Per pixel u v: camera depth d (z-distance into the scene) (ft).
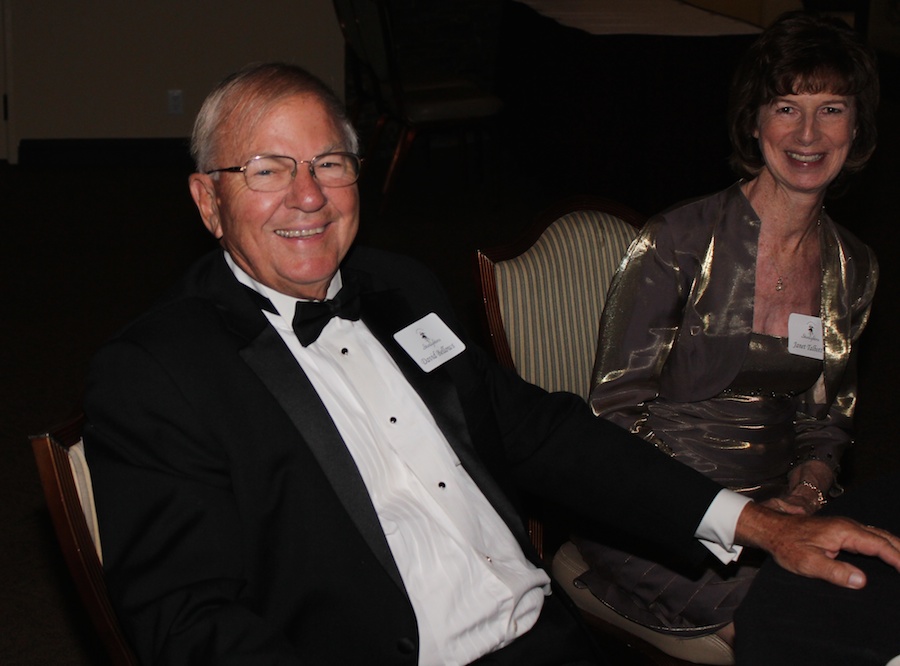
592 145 16.16
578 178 16.81
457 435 4.82
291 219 4.45
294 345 4.59
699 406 6.04
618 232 6.73
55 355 12.35
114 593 3.99
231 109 4.45
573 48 16.38
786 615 3.86
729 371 5.91
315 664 4.28
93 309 13.74
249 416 4.28
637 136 15.14
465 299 14.07
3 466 9.90
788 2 19.53
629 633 5.95
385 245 16.31
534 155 18.90
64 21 19.42
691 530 4.85
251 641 3.88
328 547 4.27
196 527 4.05
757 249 5.90
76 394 11.40
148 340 4.27
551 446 5.21
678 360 6.00
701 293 5.94
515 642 4.71
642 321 6.01
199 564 4.02
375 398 4.70
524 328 6.36
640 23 16.44
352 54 18.75
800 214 5.84
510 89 19.88
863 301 6.12
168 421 4.13
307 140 4.45
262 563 4.25
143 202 18.26
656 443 5.93
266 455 4.27
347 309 4.74
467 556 4.62
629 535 5.83
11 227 16.76
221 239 4.74
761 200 5.93
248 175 4.42
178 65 19.99
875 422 11.26
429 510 4.65
